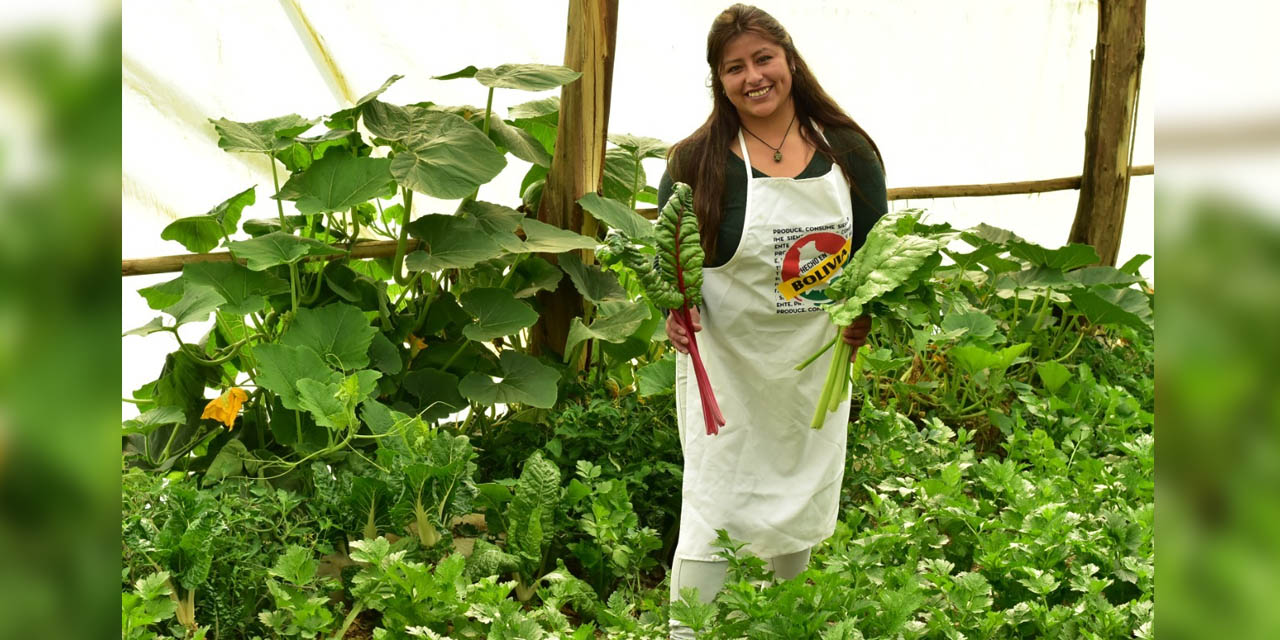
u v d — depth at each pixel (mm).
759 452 2973
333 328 4328
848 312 2646
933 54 6582
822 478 3018
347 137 4859
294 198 4445
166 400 4574
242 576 3318
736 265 2859
